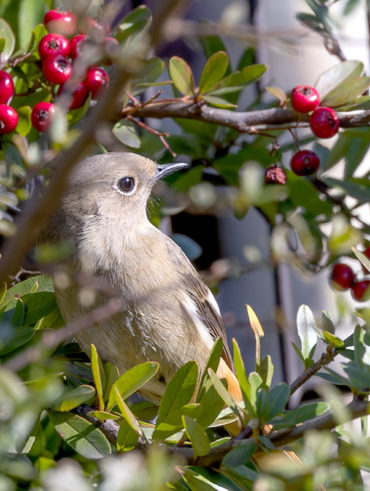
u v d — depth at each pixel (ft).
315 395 34.60
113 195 25.58
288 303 34.50
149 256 25.50
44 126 22.38
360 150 29.50
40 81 24.80
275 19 35.12
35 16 25.85
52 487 13.51
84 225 25.11
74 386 21.81
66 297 23.63
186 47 35.17
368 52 34.63
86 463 21.48
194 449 17.85
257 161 29.48
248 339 36.86
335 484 16.26
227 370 27.07
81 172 25.59
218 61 23.73
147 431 20.84
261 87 34.37
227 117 24.66
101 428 21.34
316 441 15.47
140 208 26.27
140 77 24.43
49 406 19.75
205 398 18.76
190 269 27.45
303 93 24.00
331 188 29.96
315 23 26.53
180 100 24.27
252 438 17.42
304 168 25.09
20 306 21.66
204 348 26.48
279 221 31.53
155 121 33.12
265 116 24.61
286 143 30.55
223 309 37.06
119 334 24.67
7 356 19.77
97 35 22.33
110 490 13.53
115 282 24.77
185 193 28.84
